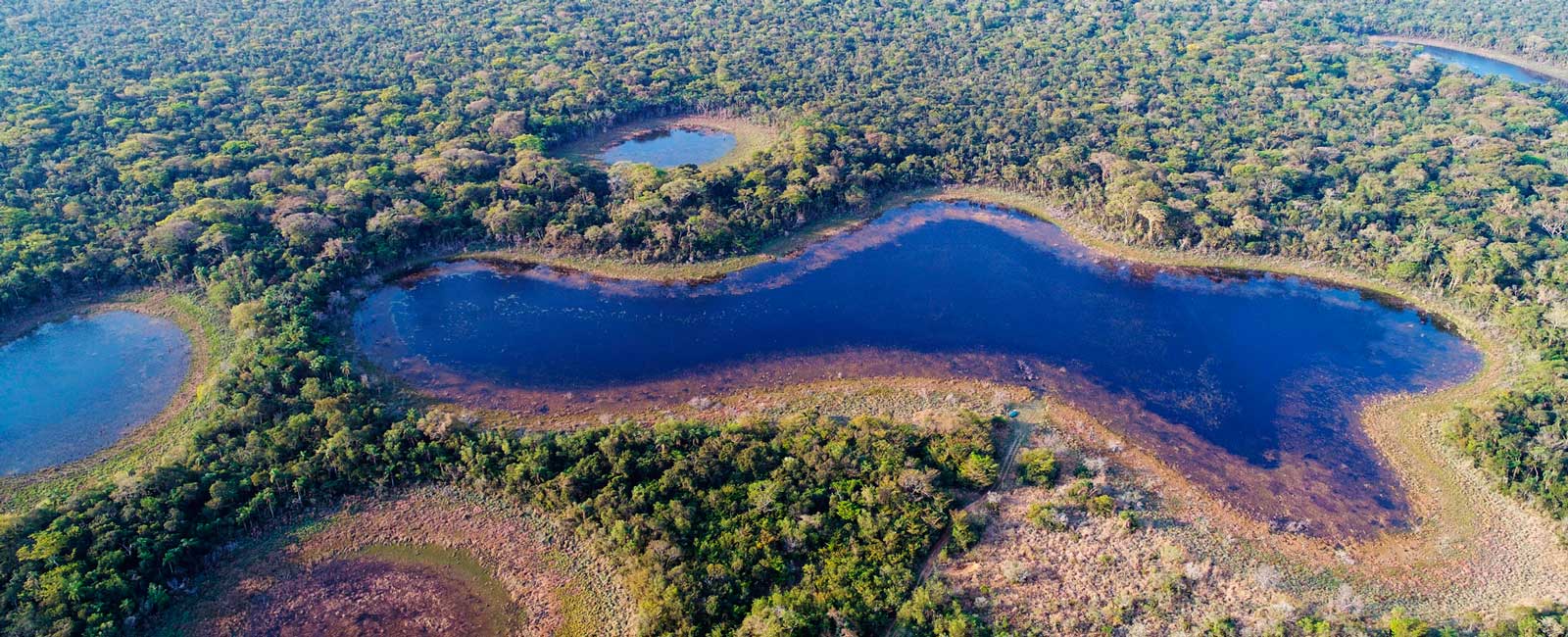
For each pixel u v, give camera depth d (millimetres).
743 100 182375
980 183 153125
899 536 71875
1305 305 115500
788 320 112250
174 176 132500
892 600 66438
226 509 74688
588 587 70562
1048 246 132625
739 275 122688
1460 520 79750
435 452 81688
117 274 112812
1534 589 71875
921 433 86188
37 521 70000
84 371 98188
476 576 71875
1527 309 104125
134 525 70125
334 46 192500
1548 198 128125
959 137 162625
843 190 142625
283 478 77375
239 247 116750
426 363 102188
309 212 123812
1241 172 141750
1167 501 81438
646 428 89812
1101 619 66000
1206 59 197375
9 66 166250
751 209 134000
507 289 118625
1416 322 110938
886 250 131375
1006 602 67875
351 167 139375
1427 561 75438
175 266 112938
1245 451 89312
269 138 145500
